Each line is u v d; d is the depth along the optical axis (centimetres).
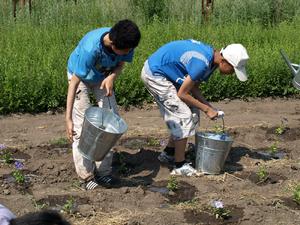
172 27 941
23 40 828
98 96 444
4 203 420
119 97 686
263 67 756
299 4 1148
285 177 501
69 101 425
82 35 875
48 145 548
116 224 401
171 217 414
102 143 415
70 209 411
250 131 616
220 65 458
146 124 625
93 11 1045
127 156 531
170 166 512
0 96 636
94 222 402
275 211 431
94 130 411
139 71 705
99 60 419
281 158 552
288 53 804
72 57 432
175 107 466
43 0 1041
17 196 435
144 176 494
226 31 945
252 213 424
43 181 472
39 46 805
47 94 657
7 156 504
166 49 465
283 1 1138
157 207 432
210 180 479
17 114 645
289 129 625
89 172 450
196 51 454
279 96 769
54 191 453
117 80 684
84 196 434
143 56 771
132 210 423
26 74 662
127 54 426
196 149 490
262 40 937
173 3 1112
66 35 868
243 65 453
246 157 546
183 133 471
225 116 673
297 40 913
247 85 748
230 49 452
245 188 472
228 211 422
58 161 502
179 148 480
